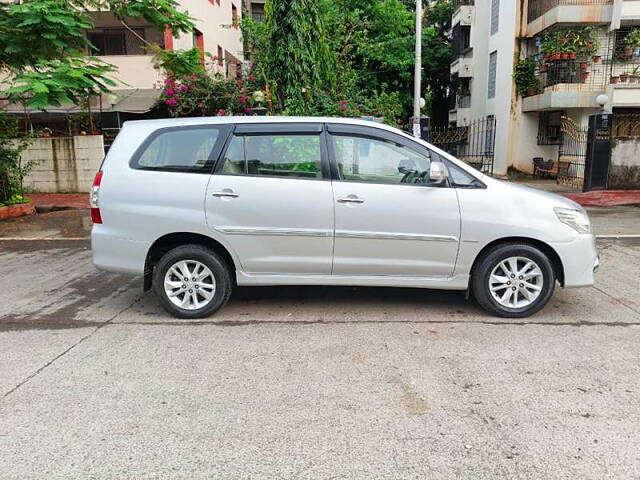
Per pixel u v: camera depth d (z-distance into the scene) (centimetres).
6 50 850
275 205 490
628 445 295
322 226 491
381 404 342
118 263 504
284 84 1329
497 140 2350
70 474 274
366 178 496
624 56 1883
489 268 495
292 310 534
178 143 504
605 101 1543
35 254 823
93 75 830
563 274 496
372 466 279
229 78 1404
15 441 303
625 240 890
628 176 1545
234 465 281
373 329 479
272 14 1330
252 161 499
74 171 1543
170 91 1319
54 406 341
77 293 604
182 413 332
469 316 512
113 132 1745
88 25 886
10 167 1198
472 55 2742
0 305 559
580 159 1806
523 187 512
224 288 507
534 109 2016
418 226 488
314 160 497
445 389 362
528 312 502
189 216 492
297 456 288
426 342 446
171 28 1034
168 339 457
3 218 1146
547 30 1959
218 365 403
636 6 1794
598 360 408
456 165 497
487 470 275
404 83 2952
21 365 404
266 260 500
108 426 318
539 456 286
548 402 343
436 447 295
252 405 342
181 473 274
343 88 1480
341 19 1788
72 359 415
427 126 1712
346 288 611
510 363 403
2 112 1193
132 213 495
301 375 385
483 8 2573
